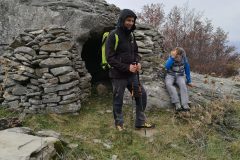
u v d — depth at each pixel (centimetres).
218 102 417
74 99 373
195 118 382
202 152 314
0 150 254
